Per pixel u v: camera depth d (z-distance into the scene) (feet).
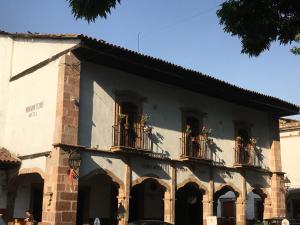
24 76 66.69
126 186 61.62
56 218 52.95
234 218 105.09
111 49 58.59
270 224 71.87
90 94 60.44
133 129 64.23
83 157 57.67
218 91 75.97
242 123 83.20
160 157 67.36
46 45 63.67
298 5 25.27
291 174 114.42
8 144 67.15
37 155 59.41
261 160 86.28
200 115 75.61
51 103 59.31
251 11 26.53
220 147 78.07
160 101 69.87
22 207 65.41
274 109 88.53
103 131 60.95
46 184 55.88
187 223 82.17
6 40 70.33
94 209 70.28
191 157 70.13
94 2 23.84
